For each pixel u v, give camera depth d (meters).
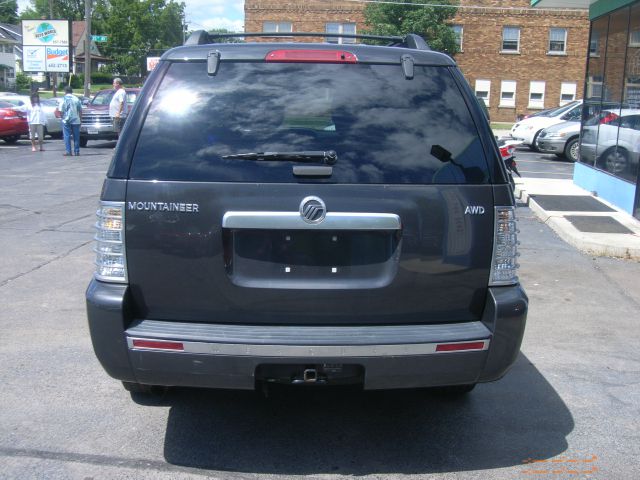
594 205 10.66
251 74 3.33
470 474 3.43
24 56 41.28
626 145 10.21
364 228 3.14
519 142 10.97
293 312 3.20
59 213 10.11
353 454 3.61
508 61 36.44
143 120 3.25
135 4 69.19
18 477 3.30
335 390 4.43
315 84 3.32
